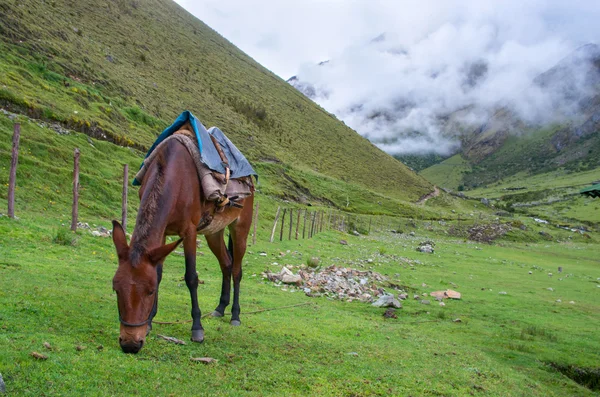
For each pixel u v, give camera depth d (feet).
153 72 243.60
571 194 482.69
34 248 33.63
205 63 352.69
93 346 15.34
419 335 29.89
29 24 144.56
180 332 19.38
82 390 12.07
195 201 17.61
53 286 22.49
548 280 81.15
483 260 108.68
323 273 50.11
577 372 28.37
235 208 21.30
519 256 139.44
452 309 44.42
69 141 81.20
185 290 30.60
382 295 45.98
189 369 15.19
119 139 105.60
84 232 44.93
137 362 14.73
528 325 40.45
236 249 23.38
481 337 33.83
